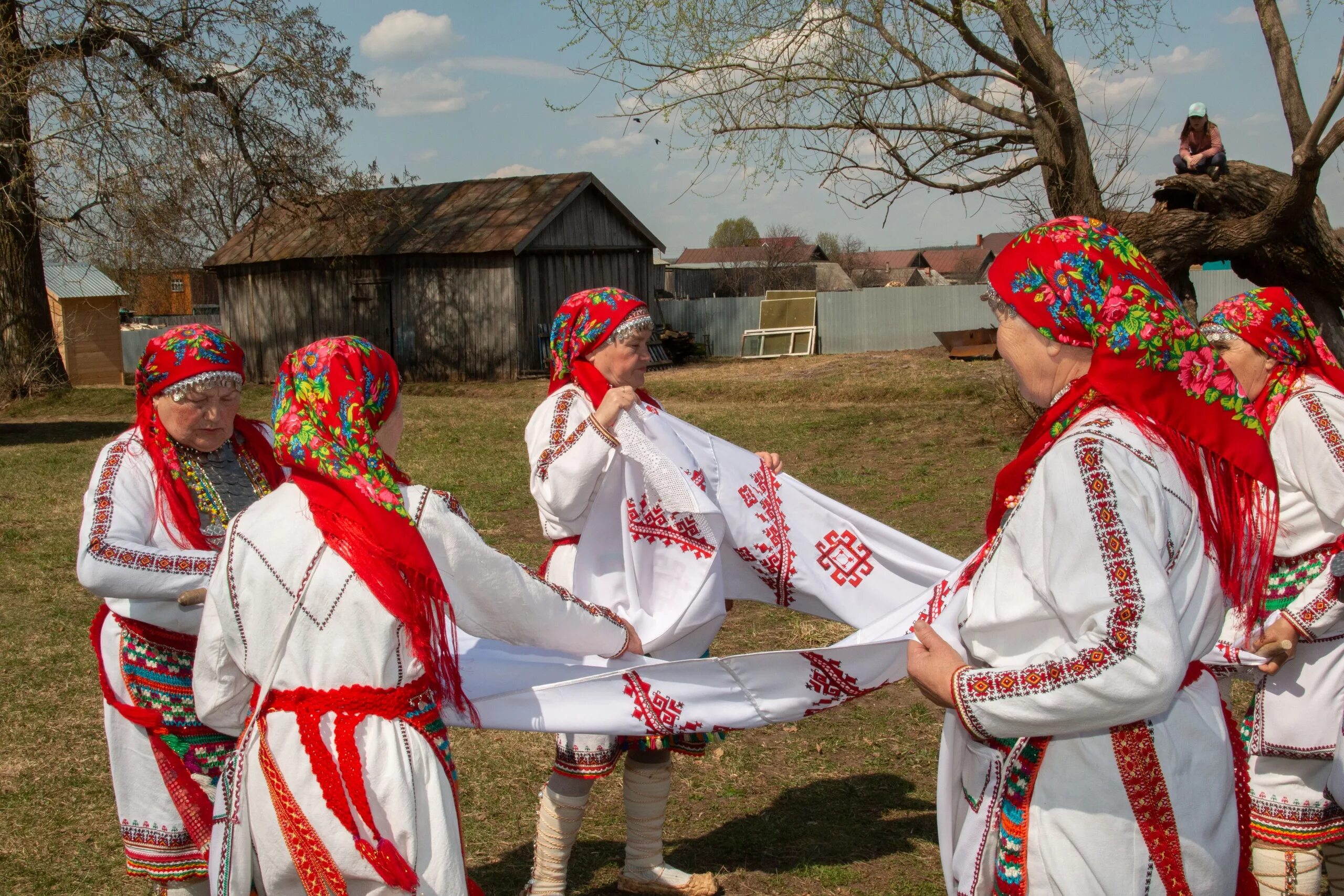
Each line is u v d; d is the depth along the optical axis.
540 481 3.34
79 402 22.17
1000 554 2.02
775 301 28.45
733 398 19.22
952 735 2.13
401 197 26.86
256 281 27.83
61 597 7.32
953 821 2.16
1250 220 10.62
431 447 14.09
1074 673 1.78
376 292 25.78
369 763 2.17
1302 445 2.91
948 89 11.52
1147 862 1.88
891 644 2.84
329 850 2.13
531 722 2.77
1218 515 1.96
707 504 3.36
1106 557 1.79
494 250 23.58
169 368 2.92
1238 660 2.79
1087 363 2.00
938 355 23.19
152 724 2.86
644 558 3.45
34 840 3.96
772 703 2.92
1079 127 11.09
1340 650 2.88
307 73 22.52
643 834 3.49
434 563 2.26
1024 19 10.87
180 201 21.52
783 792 4.25
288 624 2.20
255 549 2.23
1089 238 1.94
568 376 3.50
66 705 5.31
